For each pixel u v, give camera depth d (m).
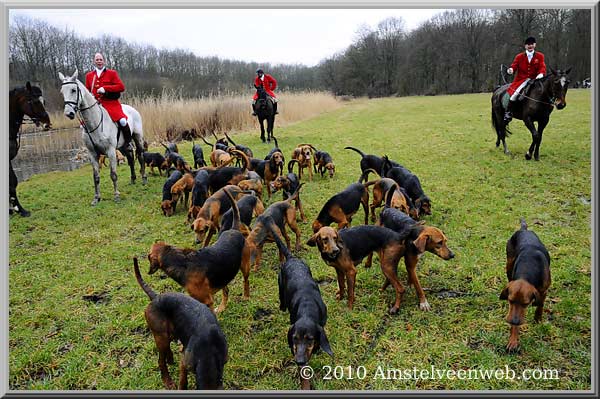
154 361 4.23
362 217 7.76
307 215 7.91
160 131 18.33
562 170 9.59
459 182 9.17
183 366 3.54
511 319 3.84
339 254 4.76
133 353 4.38
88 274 6.02
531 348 4.07
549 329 4.25
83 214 8.59
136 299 5.34
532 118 10.48
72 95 8.38
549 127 15.68
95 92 9.72
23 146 19.53
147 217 8.27
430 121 20.61
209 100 21.34
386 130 18.14
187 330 3.53
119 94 10.03
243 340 4.46
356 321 4.68
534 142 10.59
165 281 5.76
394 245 4.76
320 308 4.01
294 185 8.24
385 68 67.06
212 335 3.44
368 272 5.70
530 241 4.33
